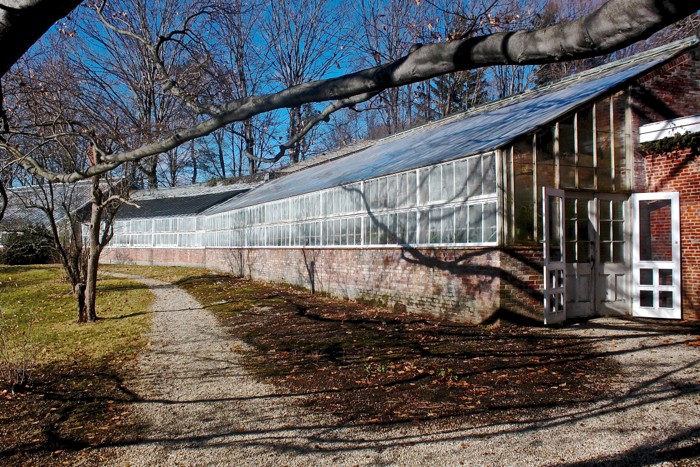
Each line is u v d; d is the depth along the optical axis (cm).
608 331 978
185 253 3512
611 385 656
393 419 574
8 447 539
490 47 201
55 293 1908
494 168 1052
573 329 1004
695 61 1262
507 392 645
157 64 418
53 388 751
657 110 1215
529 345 881
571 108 1115
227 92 845
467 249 1105
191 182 4381
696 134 1084
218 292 1928
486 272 1057
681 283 1109
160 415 621
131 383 762
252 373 795
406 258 1311
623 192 1176
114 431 575
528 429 528
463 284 1116
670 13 152
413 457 478
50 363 904
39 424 603
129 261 3891
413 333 1026
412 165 1298
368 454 488
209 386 734
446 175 1185
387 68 236
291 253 2041
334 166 2316
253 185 3547
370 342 965
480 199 1082
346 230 1619
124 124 1266
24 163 527
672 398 598
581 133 1141
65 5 210
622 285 1176
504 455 473
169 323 1281
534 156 1076
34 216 3170
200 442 536
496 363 779
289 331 1118
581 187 1127
